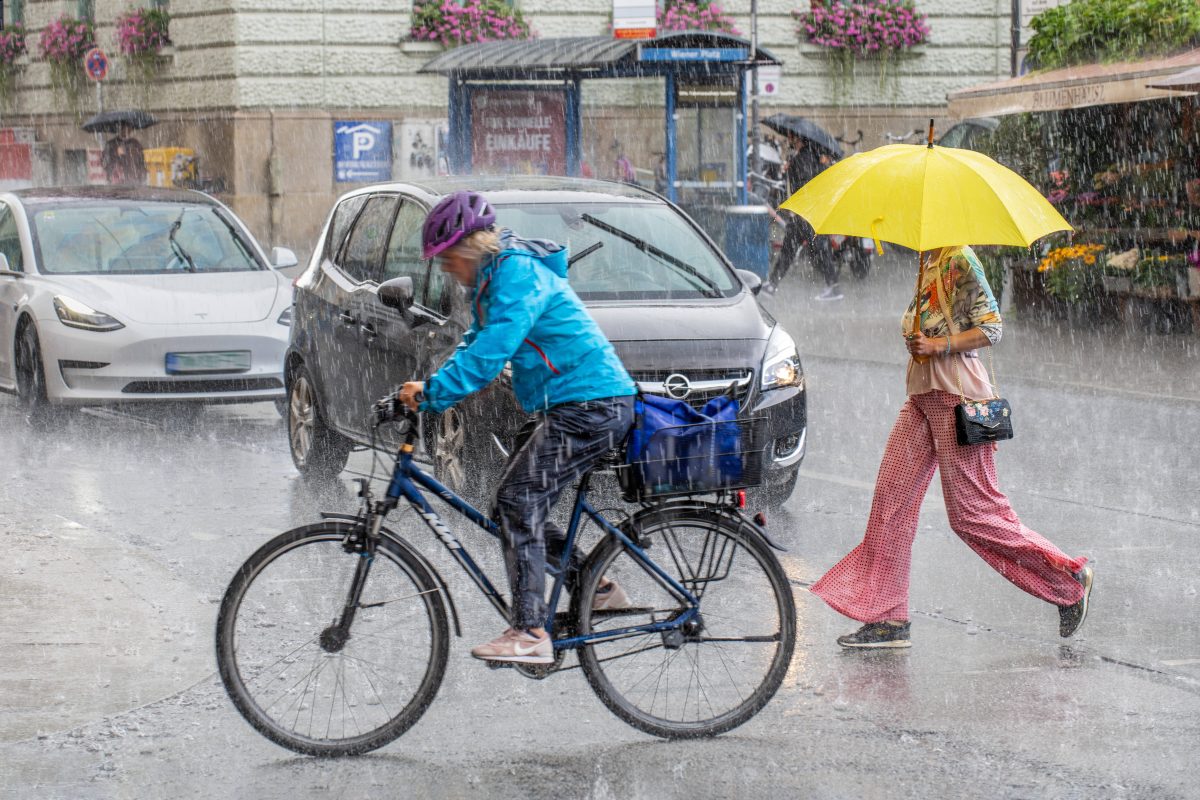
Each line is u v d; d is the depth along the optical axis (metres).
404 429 7.82
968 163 8.95
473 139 30.86
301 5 41.66
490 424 11.98
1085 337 24.39
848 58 44.41
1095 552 11.61
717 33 29.16
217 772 7.47
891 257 36.31
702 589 7.97
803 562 11.45
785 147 42.75
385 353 13.16
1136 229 24.44
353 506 13.34
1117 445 15.99
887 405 18.81
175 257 18.39
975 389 9.24
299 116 41.84
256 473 14.86
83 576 10.77
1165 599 10.34
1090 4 25.19
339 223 14.91
